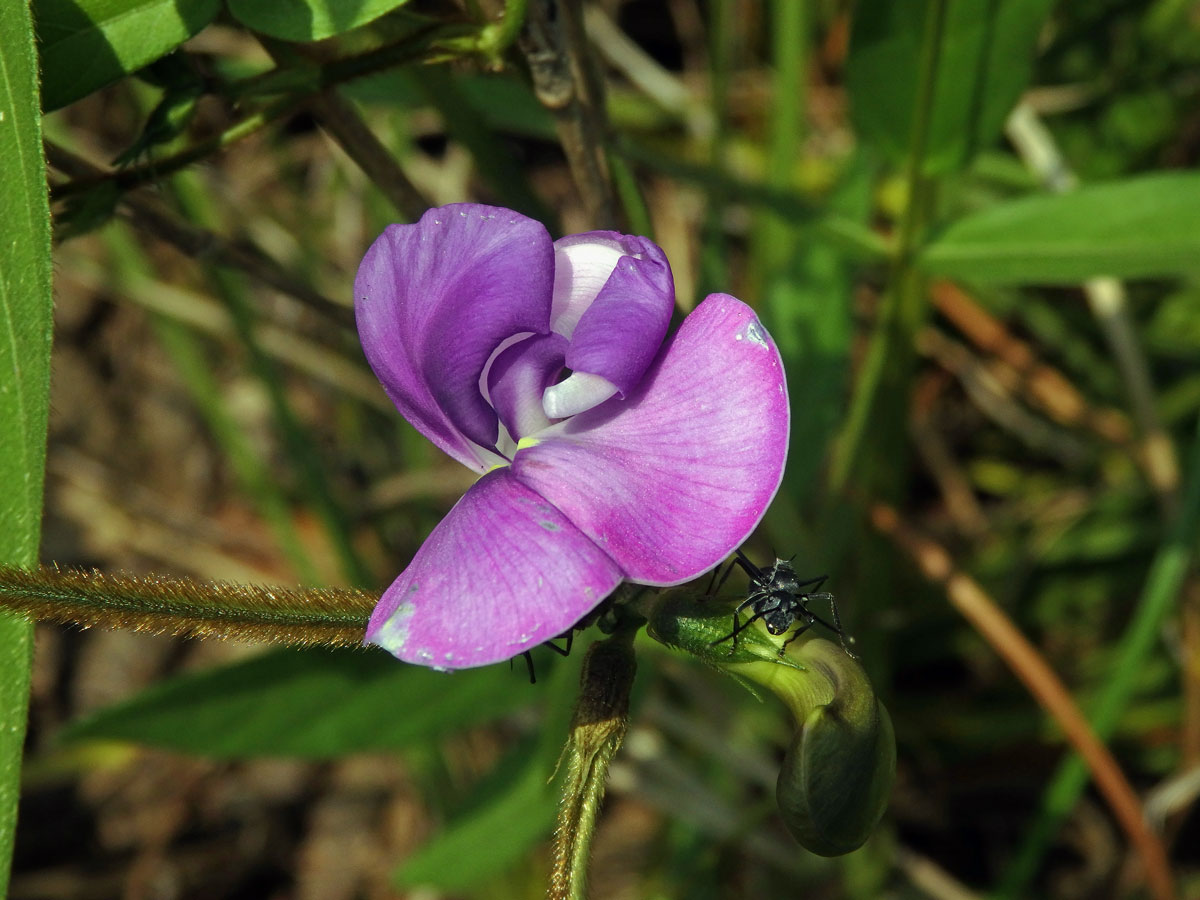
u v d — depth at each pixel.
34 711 0.27
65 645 0.27
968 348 0.26
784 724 0.22
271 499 0.23
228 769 0.27
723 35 0.22
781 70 0.22
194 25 0.12
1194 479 0.18
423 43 0.12
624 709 0.11
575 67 0.13
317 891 0.26
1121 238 0.16
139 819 0.26
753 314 0.10
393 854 0.26
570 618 0.10
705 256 0.21
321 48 0.13
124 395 0.29
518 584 0.10
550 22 0.13
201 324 0.24
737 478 0.10
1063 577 0.24
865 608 0.22
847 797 0.10
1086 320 0.25
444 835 0.18
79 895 0.26
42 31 0.11
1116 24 0.24
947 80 0.16
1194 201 0.16
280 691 0.16
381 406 0.25
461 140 0.16
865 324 0.26
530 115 0.19
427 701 0.17
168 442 0.29
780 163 0.22
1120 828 0.23
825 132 0.26
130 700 0.15
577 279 0.11
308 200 0.28
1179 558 0.18
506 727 0.24
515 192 0.17
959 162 0.16
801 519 0.21
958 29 0.15
